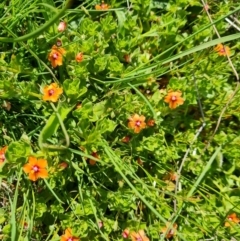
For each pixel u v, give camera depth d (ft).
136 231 0.88
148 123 0.89
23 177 0.88
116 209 0.88
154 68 0.90
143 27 0.93
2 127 0.90
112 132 0.90
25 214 0.87
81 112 0.83
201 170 0.91
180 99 0.85
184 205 0.89
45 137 0.78
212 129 0.95
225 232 0.90
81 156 0.88
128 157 0.89
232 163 0.92
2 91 0.84
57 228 0.90
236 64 0.94
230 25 0.98
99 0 0.93
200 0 0.95
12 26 0.86
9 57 0.91
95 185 0.88
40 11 0.85
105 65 0.85
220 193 0.86
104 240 0.89
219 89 0.91
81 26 0.86
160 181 0.88
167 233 0.86
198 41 0.92
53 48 0.83
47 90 0.82
